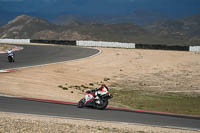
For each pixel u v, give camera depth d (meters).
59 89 31.19
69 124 14.47
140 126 15.49
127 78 45.66
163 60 64.19
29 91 26.67
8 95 23.28
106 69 50.97
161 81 44.78
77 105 21.78
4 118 14.76
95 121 16.02
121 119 17.17
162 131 14.52
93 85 38.44
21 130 12.49
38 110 18.12
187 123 17.56
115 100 31.53
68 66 49.31
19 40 135.00
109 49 86.62
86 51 77.94
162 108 29.22
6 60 53.22
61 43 114.25
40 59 56.84
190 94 37.69
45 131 12.60
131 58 65.31
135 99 33.06
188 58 67.62
